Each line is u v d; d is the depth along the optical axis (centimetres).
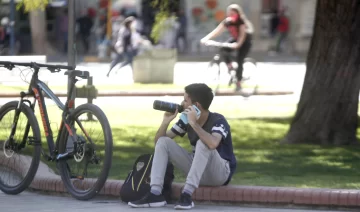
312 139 2502
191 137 1574
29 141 1672
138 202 1522
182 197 1510
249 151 2356
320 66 2477
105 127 1551
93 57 7475
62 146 1658
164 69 4900
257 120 3183
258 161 2162
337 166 2073
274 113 3475
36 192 1753
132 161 2141
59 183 1692
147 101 4009
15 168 1752
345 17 2416
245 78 4650
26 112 1706
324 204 1518
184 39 8181
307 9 8306
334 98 2470
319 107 2488
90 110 1581
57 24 8131
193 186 1513
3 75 4362
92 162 1583
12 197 1691
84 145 1586
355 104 2484
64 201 1620
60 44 8150
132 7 7956
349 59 2447
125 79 5262
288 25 8362
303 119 2514
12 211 1501
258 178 1855
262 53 8294
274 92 4381
